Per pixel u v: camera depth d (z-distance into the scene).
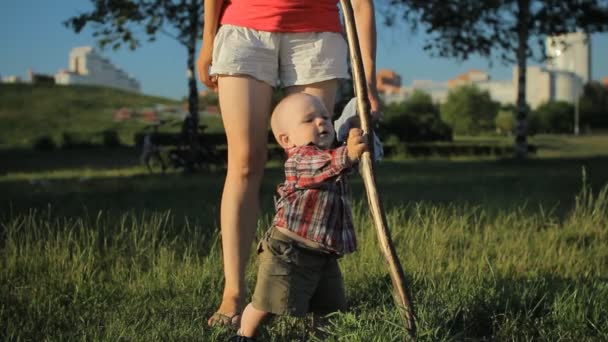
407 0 20.19
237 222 3.05
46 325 3.32
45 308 3.61
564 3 23.11
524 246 5.25
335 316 2.92
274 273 2.75
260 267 2.81
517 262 4.74
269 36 3.03
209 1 3.12
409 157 34.78
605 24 23.06
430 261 4.54
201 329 3.04
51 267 4.37
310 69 3.08
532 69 143.12
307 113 2.82
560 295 3.62
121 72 166.88
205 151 19.70
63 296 3.83
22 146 54.00
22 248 4.76
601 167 18.39
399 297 2.64
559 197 9.20
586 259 4.89
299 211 2.76
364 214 5.91
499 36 22.66
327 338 2.79
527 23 23.02
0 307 3.61
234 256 3.04
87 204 9.04
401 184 12.31
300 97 2.87
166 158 21.72
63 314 3.53
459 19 21.09
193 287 3.99
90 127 69.94
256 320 2.84
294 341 3.06
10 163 28.64
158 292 3.92
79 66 157.25
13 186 13.90
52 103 80.25
